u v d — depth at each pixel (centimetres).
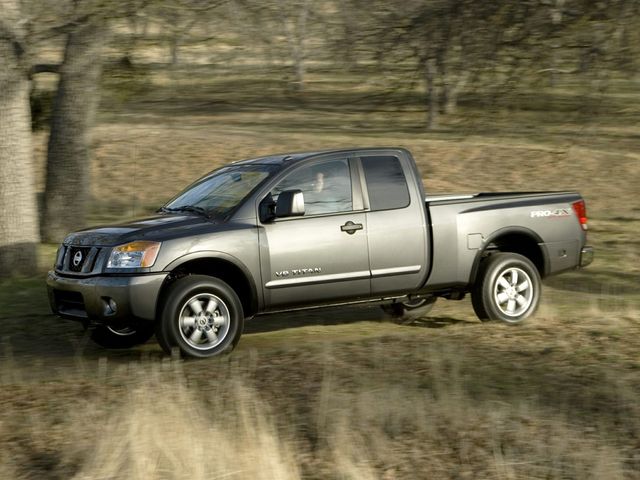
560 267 1042
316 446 605
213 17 1535
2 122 1329
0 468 577
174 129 3388
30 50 1318
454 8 1416
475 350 872
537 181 2659
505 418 658
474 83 1499
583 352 859
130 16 1377
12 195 1337
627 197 2536
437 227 971
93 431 632
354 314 1143
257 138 3253
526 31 1396
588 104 1477
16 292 1255
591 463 580
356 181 944
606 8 1337
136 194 2500
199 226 884
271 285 901
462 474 564
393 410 665
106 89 1764
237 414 656
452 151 2889
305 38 1638
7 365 867
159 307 858
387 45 1497
